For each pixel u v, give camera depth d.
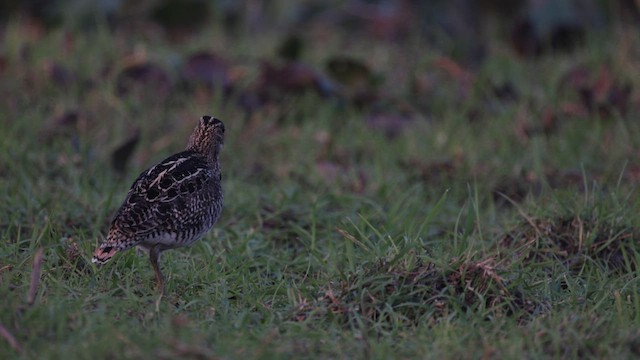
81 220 11.32
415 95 16.12
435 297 9.31
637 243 10.83
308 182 13.04
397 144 14.41
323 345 8.58
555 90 15.81
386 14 19.08
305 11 19.69
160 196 9.77
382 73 16.05
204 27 18.67
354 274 9.56
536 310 9.37
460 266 9.55
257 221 11.69
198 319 8.99
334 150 14.12
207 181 10.17
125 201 9.82
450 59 17.23
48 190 11.93
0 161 12.72
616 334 8.79
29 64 16.20
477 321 8.99
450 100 15.90
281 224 11.66
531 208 11.63
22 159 12.74
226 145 14.02
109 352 8.05
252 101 15.12
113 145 13.77
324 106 15.30
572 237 10.89
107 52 17.05
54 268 9.82
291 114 14.95
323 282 9.84
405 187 12.94
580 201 11.47
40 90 15.19
